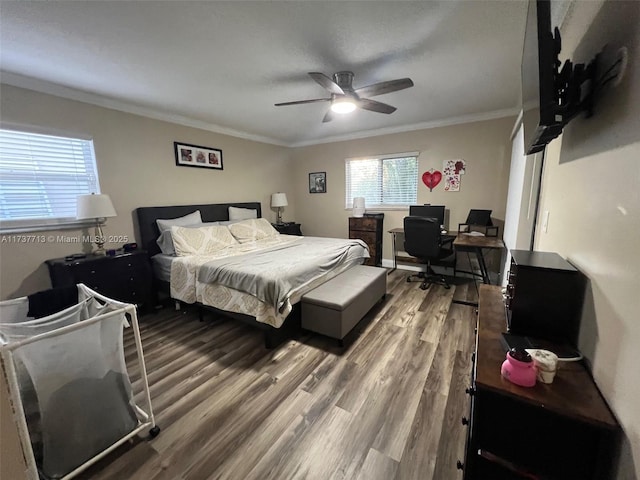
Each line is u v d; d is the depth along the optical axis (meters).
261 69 2.34
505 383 0.89
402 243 4.74
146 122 3.37
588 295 1.01
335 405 1.69
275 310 2.19
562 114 0.97
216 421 1.59
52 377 1.22
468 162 3.99
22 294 2.53
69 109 2.72
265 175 5.15
